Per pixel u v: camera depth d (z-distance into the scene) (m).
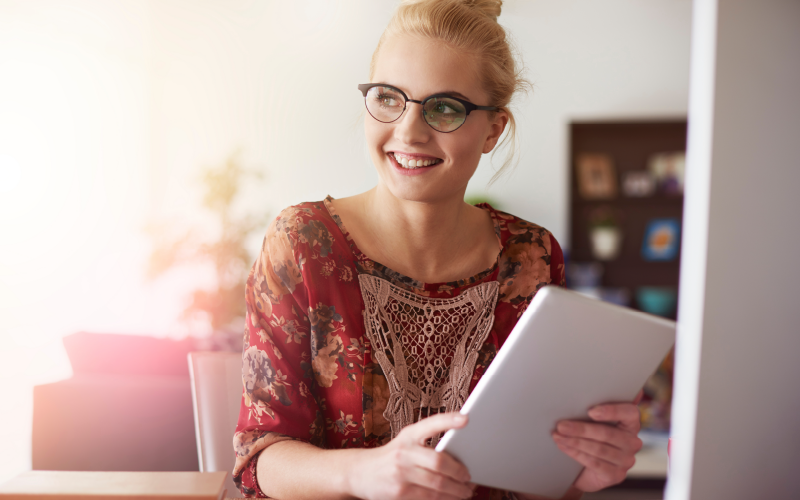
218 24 5.43
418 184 0.85
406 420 0.92
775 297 0.44
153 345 2.08
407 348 0.94
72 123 5.52
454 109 0.82
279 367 0.89
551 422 0.66
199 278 4.59
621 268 4.85
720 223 0.44
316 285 0.92
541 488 0.73
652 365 0.64
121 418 1.89
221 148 5.46
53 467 1.88
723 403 0.45
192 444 1.92
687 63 4.85
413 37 0.83
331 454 0.75
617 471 0.68
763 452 0.45
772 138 0.43
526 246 1.03
